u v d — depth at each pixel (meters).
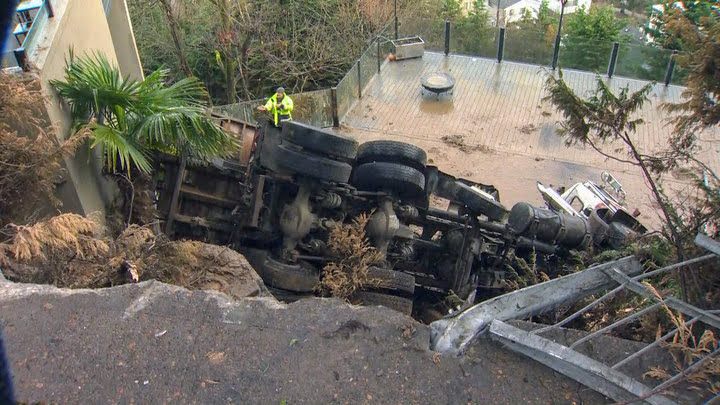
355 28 25.20
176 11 23.86
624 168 15.88
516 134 17.28
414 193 8.48
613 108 6.36
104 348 3.91
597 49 19.78
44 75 6.86
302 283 7.97
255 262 8.18
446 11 29.12
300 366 3.91
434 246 9.56
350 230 7.97
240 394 3.73
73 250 5.62
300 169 7.41
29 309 4.11
